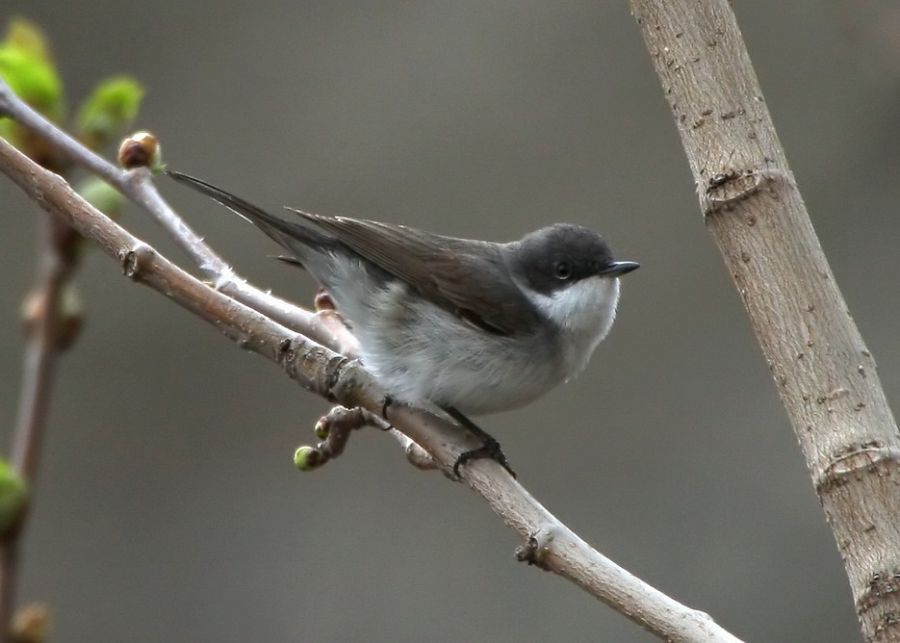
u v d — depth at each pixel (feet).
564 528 16.17
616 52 51.21
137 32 52.70
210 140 51.29
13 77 22.39
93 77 52.03
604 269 26.94
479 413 26.07
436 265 25.40
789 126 49.42
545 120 50.49
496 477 18.51
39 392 20.93
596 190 49.32
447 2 53.01
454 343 25.04
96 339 49.16
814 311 13.55
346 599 44.39
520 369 25.70
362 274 24.86
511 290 26.14
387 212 49.83
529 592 43.55
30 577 45.39
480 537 44.78
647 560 43.01
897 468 12.89
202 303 19.40
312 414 48.19
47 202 19.07
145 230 49.57
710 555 42.96
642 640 42.09
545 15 52.03
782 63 50.21
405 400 20.47
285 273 49.42
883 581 12.53
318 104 51.72
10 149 19.13
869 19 36.86
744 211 13.89
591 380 46.11
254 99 51.85
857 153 48.65
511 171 49.98
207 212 50.14
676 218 48.49
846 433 13.10
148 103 51.55
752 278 13.79
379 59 52.24
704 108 14.26
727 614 41.93
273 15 53.21
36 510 46.52
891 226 47.21
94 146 22.93
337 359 20.26
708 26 14.47
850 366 13.37
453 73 51.72
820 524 42.80
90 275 49.75
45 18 52.31
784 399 13.56
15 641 19.39
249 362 49.08
